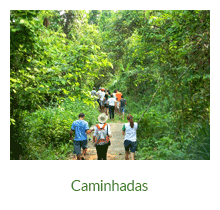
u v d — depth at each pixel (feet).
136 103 52.39
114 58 49.37
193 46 17.72
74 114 33.96
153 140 22.20
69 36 48.14
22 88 15.48
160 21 22.29
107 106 50.37
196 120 18.06
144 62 37.78
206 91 17.01
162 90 20.48
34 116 25.30
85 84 45.32
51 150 23.20
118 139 28.68
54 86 17.92
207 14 16.93
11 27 13.41
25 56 16.71
